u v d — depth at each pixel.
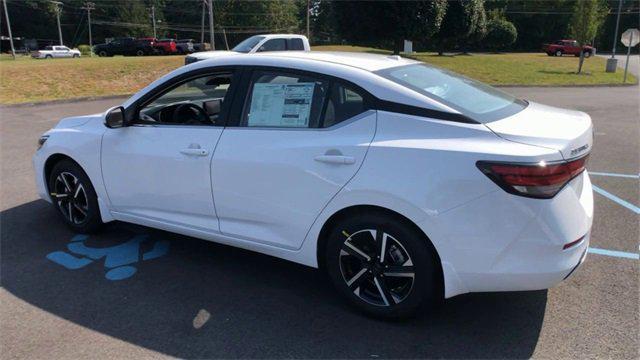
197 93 4.21
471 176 2.77
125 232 4.73
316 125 3.28
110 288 3.70
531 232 2.75
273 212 3.42
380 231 3.08
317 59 3.49
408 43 31.30
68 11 85.69
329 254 3.31
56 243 4.49
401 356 2.91
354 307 3.35
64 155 4.55
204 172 3.65
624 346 2.97
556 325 3.19
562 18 63.69
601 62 38.47
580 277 3.80
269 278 3.86
